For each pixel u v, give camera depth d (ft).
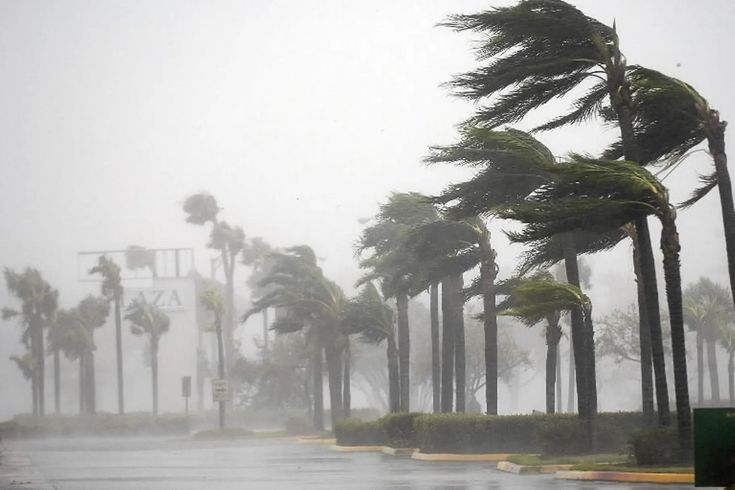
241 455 195.52
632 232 147.13
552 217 116.16
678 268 112.88
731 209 116.57
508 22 122.93
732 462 60.59
